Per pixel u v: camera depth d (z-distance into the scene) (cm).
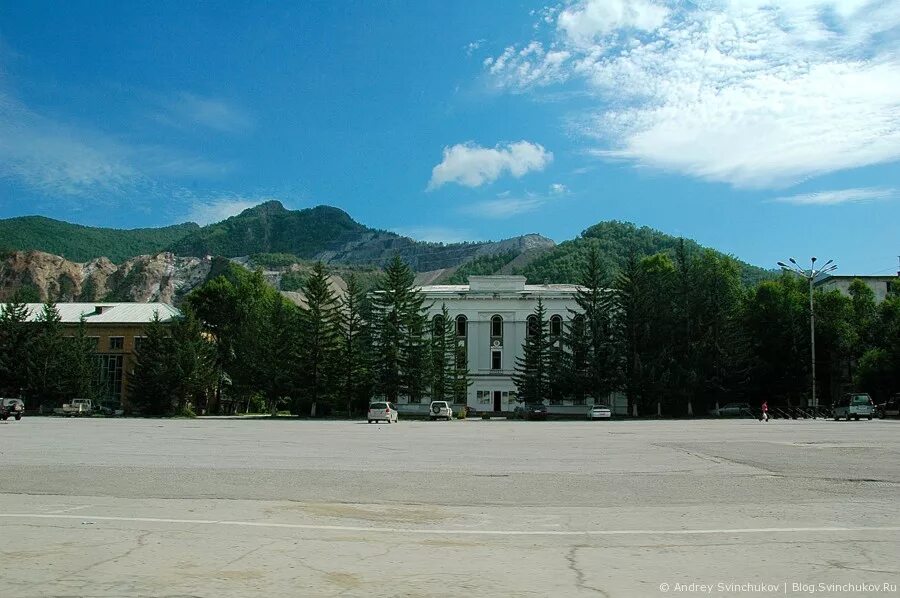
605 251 19550
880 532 944
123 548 836
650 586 685
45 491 1331
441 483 1482
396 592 664
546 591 668
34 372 7656
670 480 1531
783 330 7506
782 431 3616
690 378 6956
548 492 1355
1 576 711
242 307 8731
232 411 9212
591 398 7700
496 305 8506
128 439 3048
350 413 7450
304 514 1093
